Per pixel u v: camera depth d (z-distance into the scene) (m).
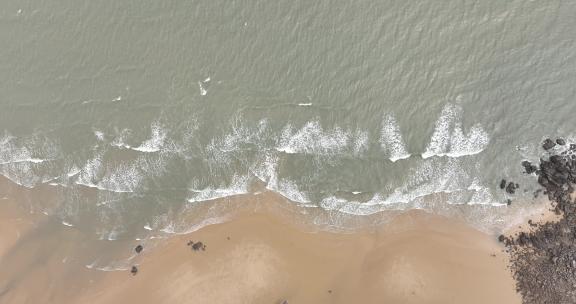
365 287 23.83
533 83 25.17
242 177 25.78
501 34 25.70
